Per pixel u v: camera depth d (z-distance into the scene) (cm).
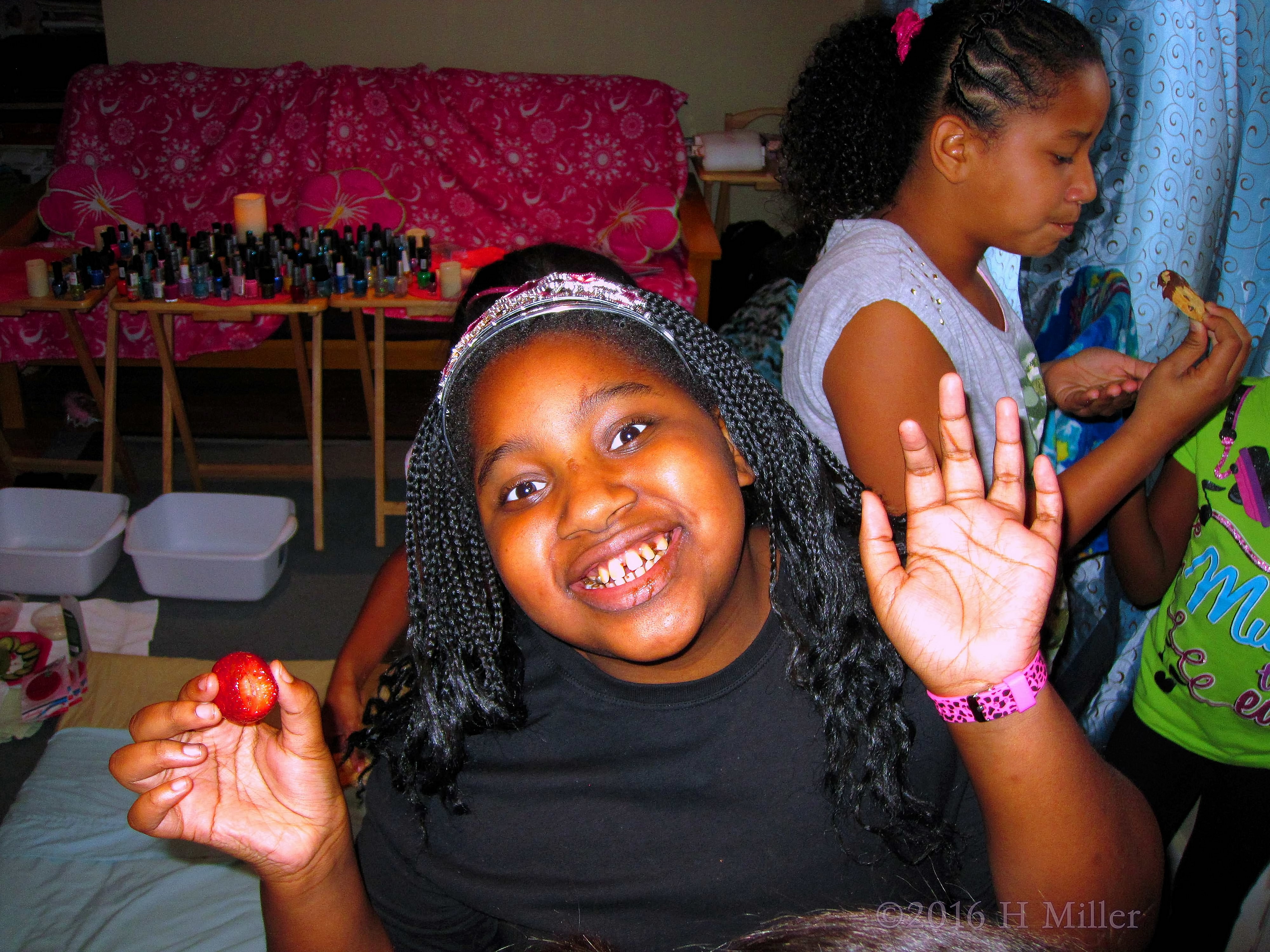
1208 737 142
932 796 85
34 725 222
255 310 307
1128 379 141
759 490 86
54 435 393
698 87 482
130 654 265
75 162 412
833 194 129
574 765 85
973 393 122
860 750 81
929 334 115
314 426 323
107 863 158
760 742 83
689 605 74
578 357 76
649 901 82
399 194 422
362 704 146
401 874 88
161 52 464
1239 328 115
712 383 83
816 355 118
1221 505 136
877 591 73
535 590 76
